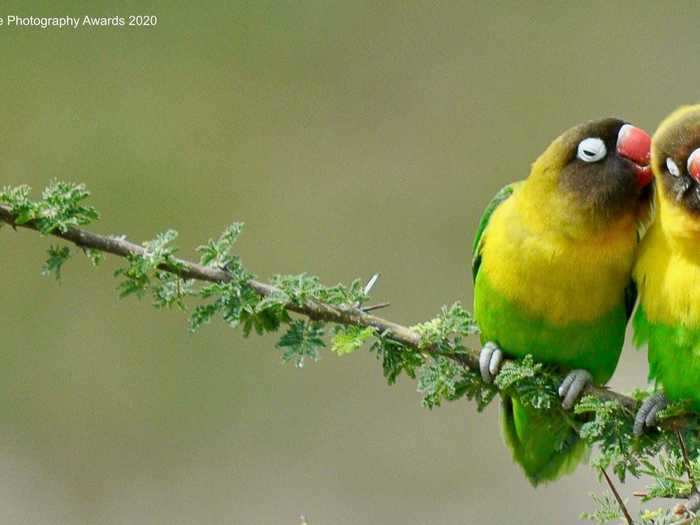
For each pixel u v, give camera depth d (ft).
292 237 57.72
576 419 30.60
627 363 51.34
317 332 27.37
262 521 51.31
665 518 24.98
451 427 53.42
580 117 60.49
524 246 30.76
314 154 59.26
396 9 62.03
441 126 60.03
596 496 26.37
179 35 60.54
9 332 54.13
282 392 54.03
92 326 54.65
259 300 27.48
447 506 51.65
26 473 51.85
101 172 57.72
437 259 57.47
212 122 59.21
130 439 52.85
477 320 32.73
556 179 30.40
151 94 59.36
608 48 61.57
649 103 60.64
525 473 33.30
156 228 57.16
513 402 32.19
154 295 27.50
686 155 28.53
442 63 61.00
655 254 29.81
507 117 60.23
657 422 28.71
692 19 61.67
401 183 58.90
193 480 52.16
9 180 57.11
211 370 54.29
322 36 61.41
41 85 58.75
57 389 53.62
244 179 58.34
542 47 61.57
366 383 54.19
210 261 27.73
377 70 61.05
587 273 30.42
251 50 60.70
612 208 30.04
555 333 31.14
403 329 27.84
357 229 57.93
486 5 61.93
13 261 55.06
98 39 59.82
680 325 29.04
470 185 58.95
